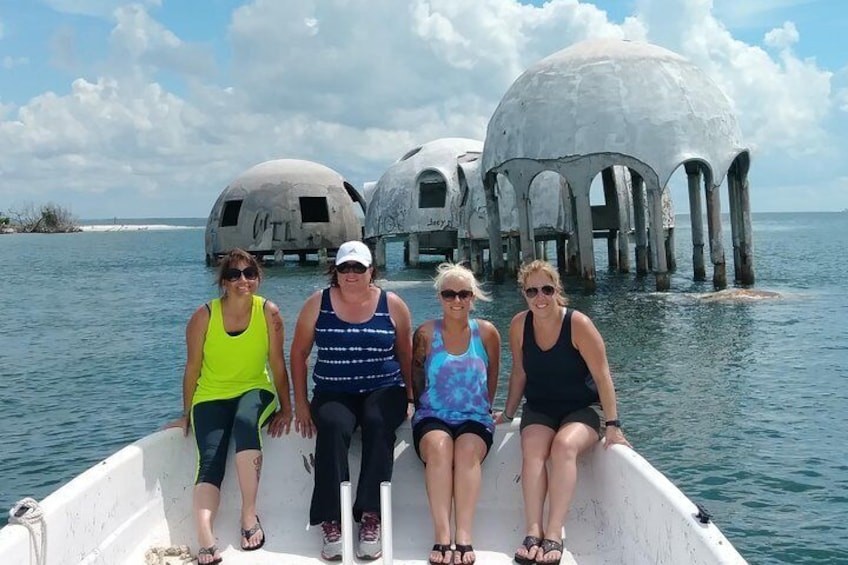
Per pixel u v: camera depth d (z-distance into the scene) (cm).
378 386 597
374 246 4300
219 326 589
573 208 3694
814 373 1508
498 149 2895
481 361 592
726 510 854
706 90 2731
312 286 3556
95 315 2766
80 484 496
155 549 541
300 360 611
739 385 1421
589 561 533
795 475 952
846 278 3438
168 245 10212
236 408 594
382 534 497
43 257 7138
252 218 4725
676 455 1032
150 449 568
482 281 3425
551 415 591
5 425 1284
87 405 1414
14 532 435
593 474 589
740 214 2959
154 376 1656
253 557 539
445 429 564
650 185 2644
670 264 4128
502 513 588
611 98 2653
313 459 605
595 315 2298
